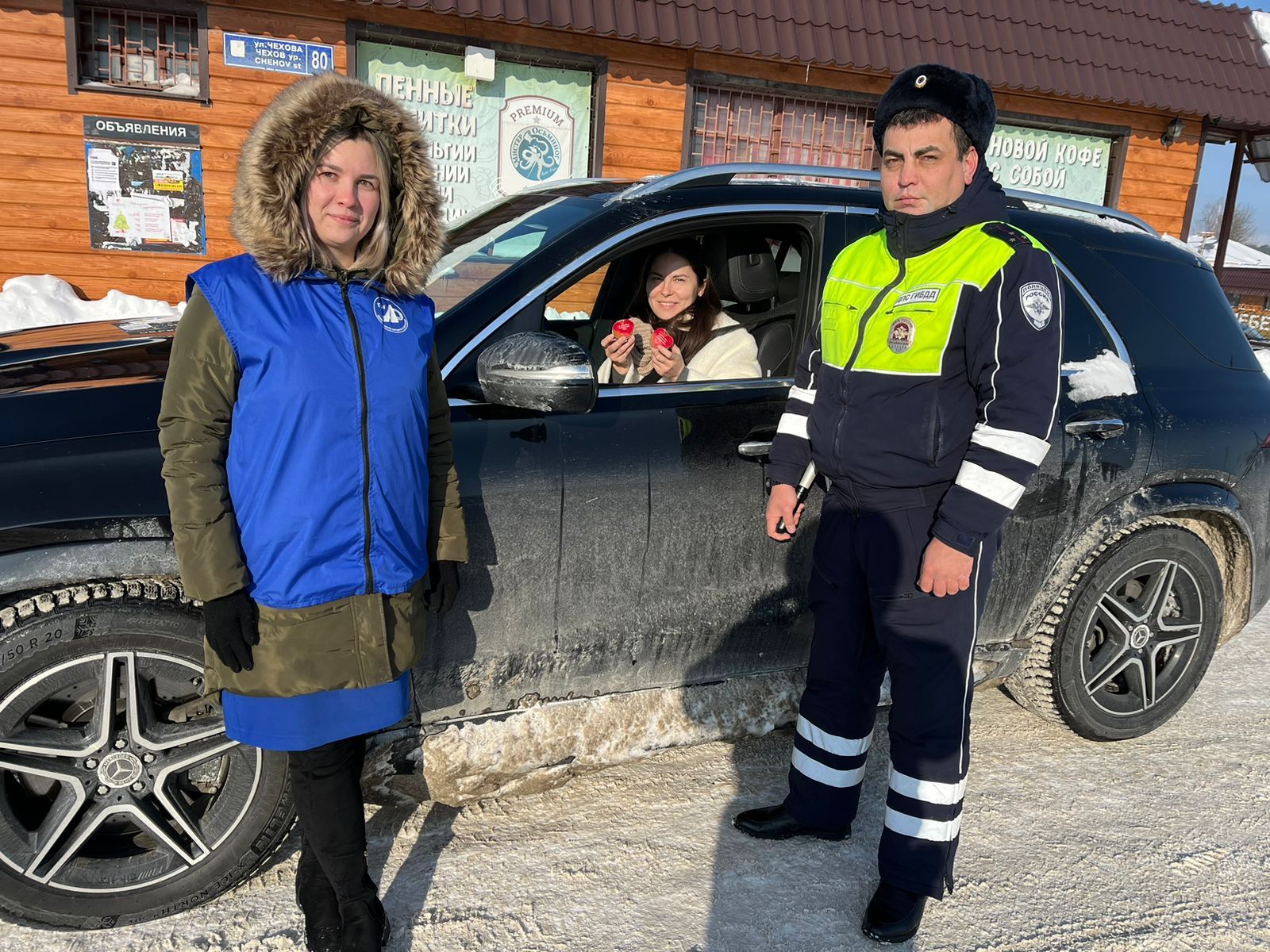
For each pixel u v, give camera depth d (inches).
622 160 325.7
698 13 309.1
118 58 273.7
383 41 292.0
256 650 65.5
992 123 78.3
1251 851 98.4
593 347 110.4
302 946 78.1
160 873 78.1
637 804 102.7
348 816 71.7
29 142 265.7
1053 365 74.2
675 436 92.8
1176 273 122.0
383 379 65.4
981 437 75.5
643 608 93.7
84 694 76.4
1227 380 121.3
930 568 77.0
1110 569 112.8
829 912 87.0
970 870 93.6
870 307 81.7
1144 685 119.4
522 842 94.5
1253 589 126.5
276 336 61.8
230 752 78.1
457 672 86.7
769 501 89.5
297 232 62.7
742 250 102.4
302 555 64.1
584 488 88.0
